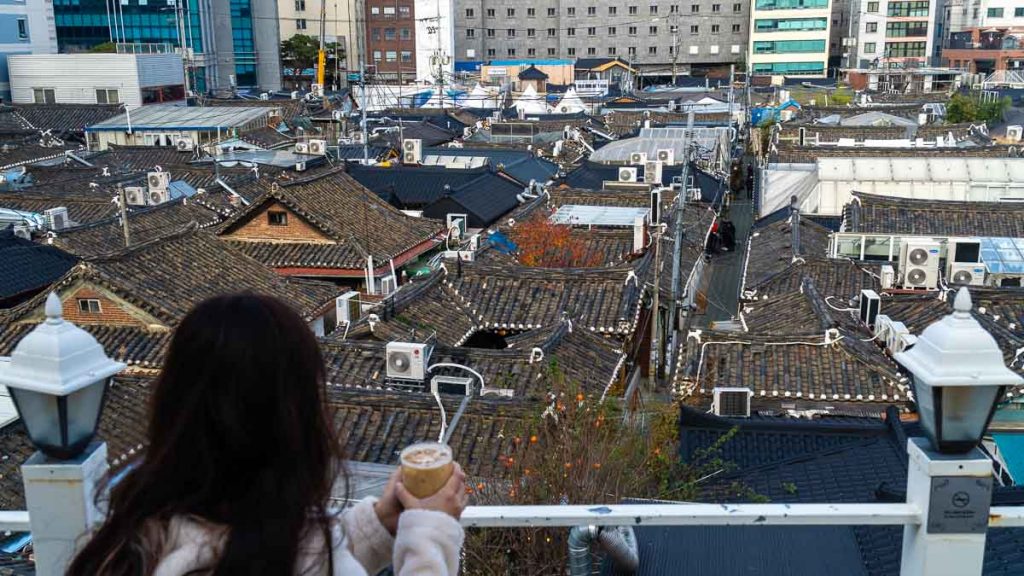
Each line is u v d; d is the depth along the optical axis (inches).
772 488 403.9
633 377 763.4
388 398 500.7
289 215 956.6
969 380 105.0
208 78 3154.5
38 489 105.8
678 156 1585.9
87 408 104.3
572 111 2583.7
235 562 72.1
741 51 3873.0
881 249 960.3
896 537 265.0
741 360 619.5
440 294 754.8
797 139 1766.7
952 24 3806.6
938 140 1684.3
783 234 1052.5
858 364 602.2
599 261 936.9
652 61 3949.3
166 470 75.2
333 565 78.4
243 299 78.0
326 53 3420.3
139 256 725.9
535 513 118.2
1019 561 254.2
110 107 2140.7
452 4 3693.4
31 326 670.5
